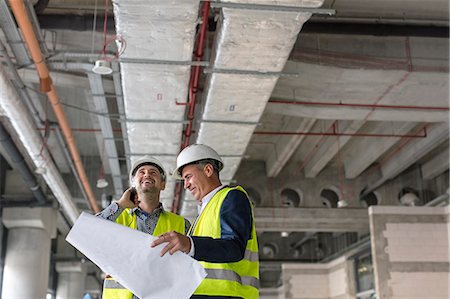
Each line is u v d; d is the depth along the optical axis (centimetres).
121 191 1264
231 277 225
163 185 325
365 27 817
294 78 858
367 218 1538
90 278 2639
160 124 792
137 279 202
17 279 1425
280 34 582
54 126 1007
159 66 641
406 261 1070
